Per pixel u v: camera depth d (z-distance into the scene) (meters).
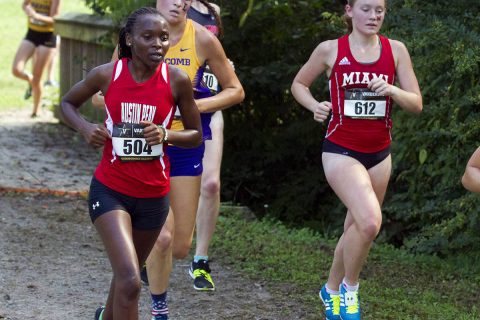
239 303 8.50
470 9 10.34
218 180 8.66
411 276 9.84
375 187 7.45
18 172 13.62
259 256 10.20
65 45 17.94
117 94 6.02
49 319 7.81
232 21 13.88
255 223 11.91
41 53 18.58
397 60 7.29
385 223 12.08
